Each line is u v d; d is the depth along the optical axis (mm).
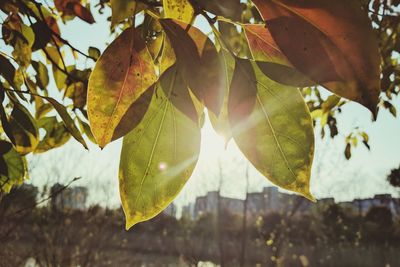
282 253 7867
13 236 4535
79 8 674
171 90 256
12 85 460
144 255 9062
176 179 248
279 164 247
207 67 260
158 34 290
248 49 267
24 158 572
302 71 221
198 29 266
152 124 252
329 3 221
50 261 5059
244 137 248
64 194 5531
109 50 260
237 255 7043
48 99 401
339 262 8781
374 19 933
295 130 247
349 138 1797
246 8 841
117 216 6516
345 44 219
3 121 424
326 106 897
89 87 254
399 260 8984
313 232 9336
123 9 263
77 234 5934
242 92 251
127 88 257
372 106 212
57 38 684
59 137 659
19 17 639
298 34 224
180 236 8719
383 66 1089
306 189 243
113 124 251
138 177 248
